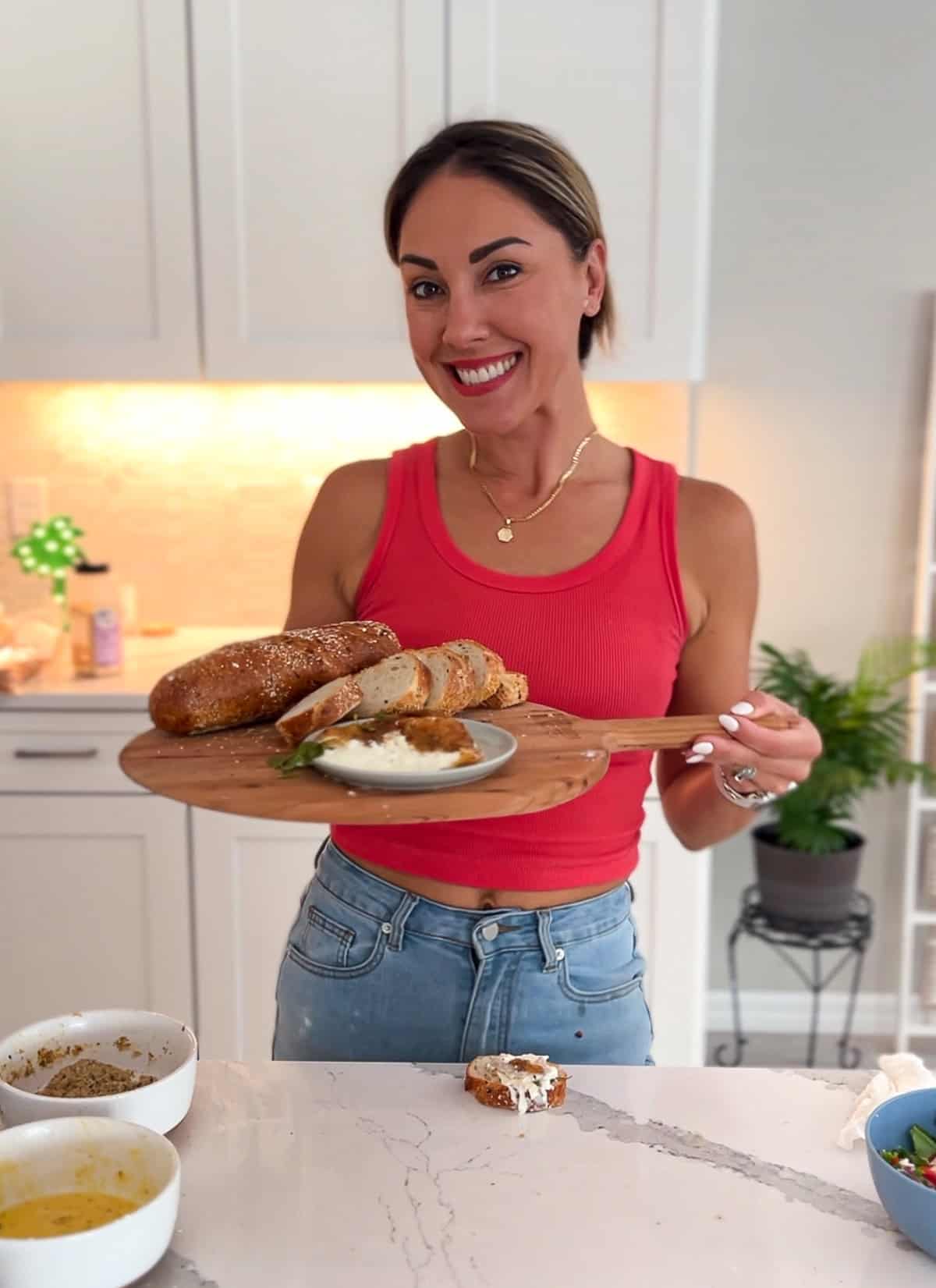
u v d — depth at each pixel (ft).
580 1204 2.57
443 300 3.50
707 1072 3.16
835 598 8.66
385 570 3.87
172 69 6.92
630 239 6.98
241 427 8.34
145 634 8.36
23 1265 2.12
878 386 8.37
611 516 3.81
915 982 8.96
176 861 7.03
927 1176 2.44
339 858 3.79
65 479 8.45
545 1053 3.59
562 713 3.36
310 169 7.01
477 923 3.56
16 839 7.04
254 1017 7.21
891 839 8.98
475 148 3.34
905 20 7.90
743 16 7.95
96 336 7.28
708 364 8.40
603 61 6.79
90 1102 2.60
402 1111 2.94
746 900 8.45
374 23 6.82
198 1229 2.48
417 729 2.95
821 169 8.12
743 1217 2.53
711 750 3.16
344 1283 2.32
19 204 7.14
